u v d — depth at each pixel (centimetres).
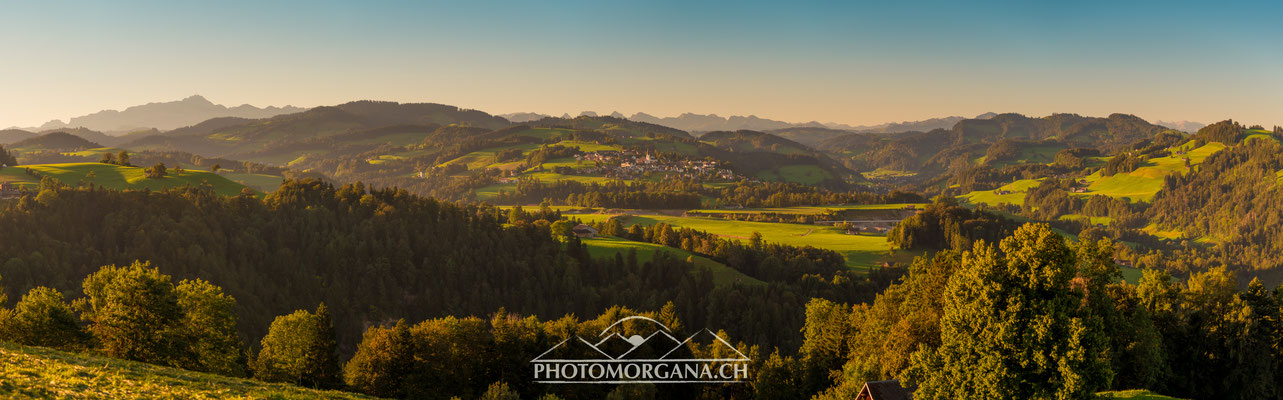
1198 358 5822
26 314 5656
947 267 5994
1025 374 4097
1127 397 4784
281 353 6550
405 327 6731
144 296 5706
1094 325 4062
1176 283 6306
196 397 3491
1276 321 5738
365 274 16550
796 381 7156
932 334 5644
